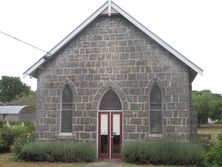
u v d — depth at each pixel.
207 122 60.66
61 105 22.62
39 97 22.83
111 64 22.11
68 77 22.59
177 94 20.98
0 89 115.06
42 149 20.45
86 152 20.28
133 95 21.55
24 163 19.72
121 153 20.44
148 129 21.06
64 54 22.84
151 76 21.45
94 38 22.52
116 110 21.88
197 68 20.47
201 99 60.62
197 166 18.66
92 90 22.19
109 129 21.81
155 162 19.34
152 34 21.39
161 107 21.23
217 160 13.87
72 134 22.08
